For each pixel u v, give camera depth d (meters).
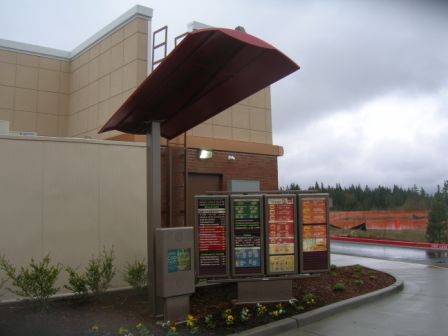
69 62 15.58
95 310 7.60
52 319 6.94
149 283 7.45
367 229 32.12
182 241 7.26
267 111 14.55
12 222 8.67
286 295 8.45
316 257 8.62
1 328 6.42
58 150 9.25
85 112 14.34
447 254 20.62
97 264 8.67
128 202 9.98
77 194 9.38
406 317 8.01
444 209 26.08
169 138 10.21
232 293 9.13
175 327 6.78
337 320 7.78
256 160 13.84
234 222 8.41
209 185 12.85
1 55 14.40
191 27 12.53
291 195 8.62
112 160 9.85
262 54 6.77
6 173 8.70
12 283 7.84
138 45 12.24
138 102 7.48
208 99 8.19
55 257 9.03
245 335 6.50
